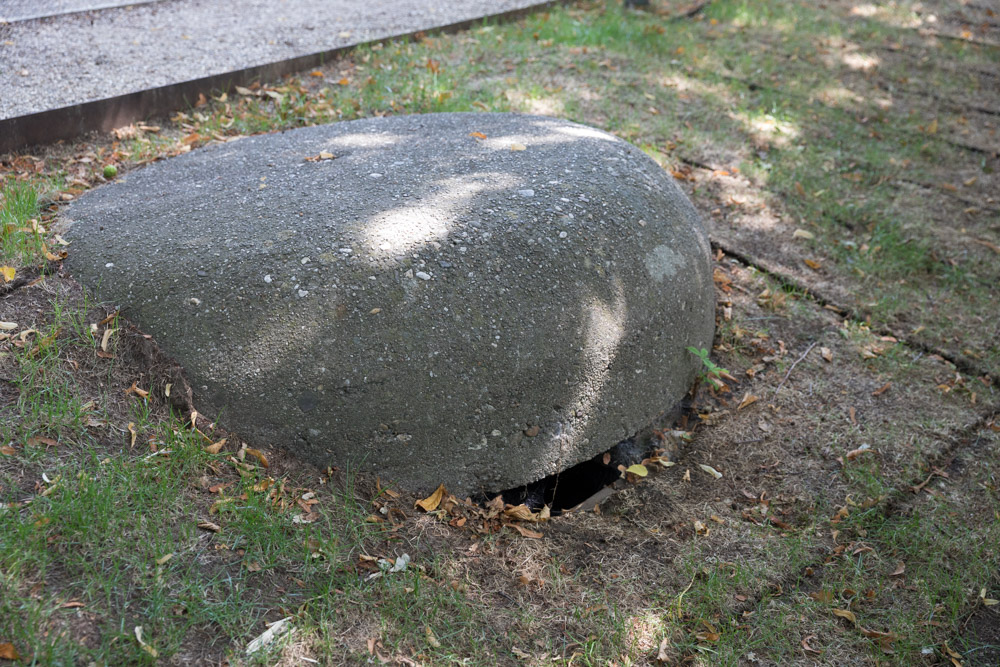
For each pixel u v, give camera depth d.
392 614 2.62
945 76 7.55
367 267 3.04
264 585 2.61
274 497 2.86
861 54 7.84
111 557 2.52
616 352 3.35
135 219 3.43
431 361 3.01
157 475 2.77
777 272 4.74
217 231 3.24
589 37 7.24
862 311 4.56
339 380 2.95
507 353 3.09
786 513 3.35
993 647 2.84
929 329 4.49
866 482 3.48
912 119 6.73
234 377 2.96
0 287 3.19
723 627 2.80
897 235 5.17
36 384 2.92
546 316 3.16
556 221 3.34
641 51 7.23
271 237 3.15
